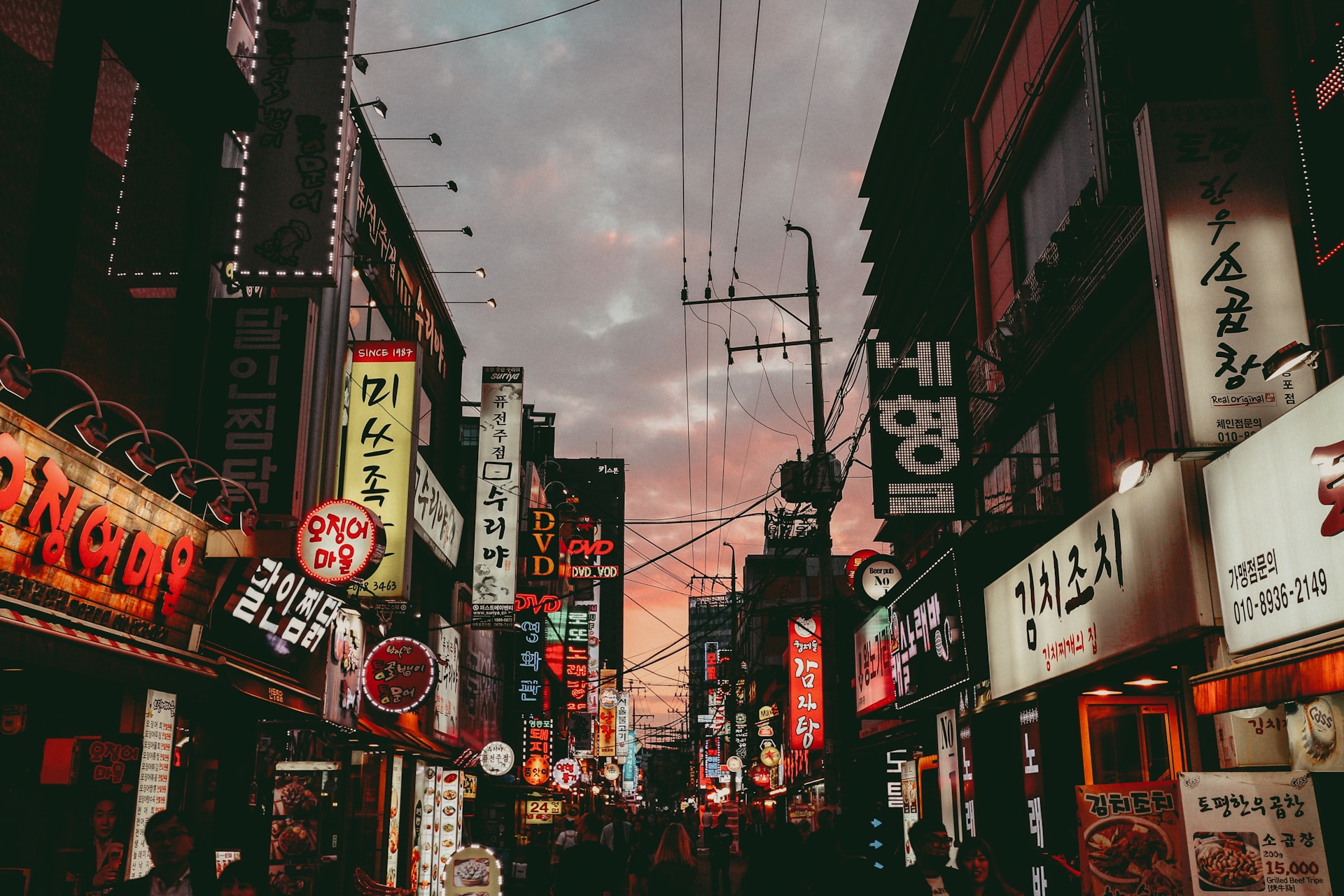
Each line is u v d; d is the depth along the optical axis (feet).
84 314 34.55
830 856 28.25
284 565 41.57
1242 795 22.34
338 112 47.21
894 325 84.23
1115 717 40.83
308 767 49.67
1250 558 24.21
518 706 115.14
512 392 91.45
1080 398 46.78
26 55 31.37
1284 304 27.68
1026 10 51.78
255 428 43.29
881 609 67.97
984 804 47.91
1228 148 28.89
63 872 31.96
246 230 45.78
